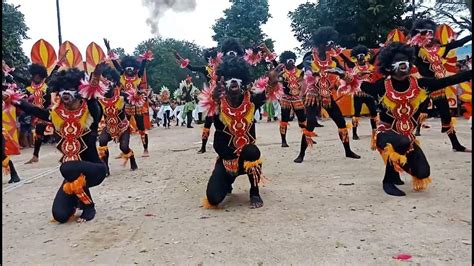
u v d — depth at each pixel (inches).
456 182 228.5
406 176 248.1
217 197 197.0
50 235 172.1
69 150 197.6
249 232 164.7
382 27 834.2
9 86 232.2
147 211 200.4
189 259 140.9
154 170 309.0
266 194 222.7
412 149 210.1
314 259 136.8
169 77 1250.0
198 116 875.4
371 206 192.2
